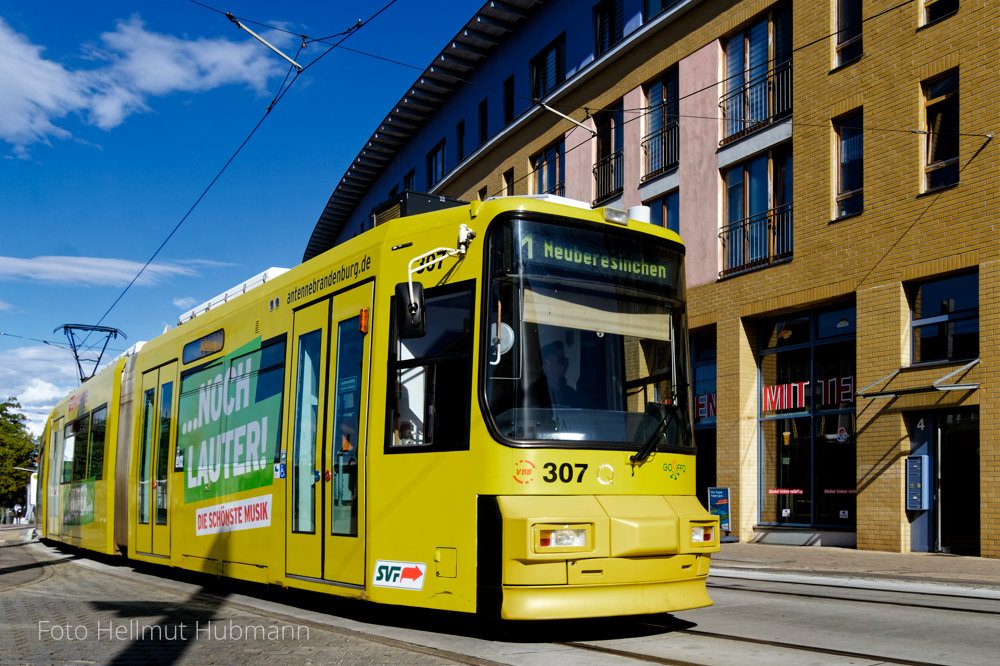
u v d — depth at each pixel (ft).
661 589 23.91
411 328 24.04
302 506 29.96
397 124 121.39
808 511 62.28
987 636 24.64
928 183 54.29
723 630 25.53
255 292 35.99
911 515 53.93
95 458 57.00
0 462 301.84
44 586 40.73
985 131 50.75
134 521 47.16
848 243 58.70
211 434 38.22
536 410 23.57
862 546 56.08
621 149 81.76
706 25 71.77
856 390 58.34
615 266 25.99
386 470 26.04
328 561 28.09
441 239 26.00
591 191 84.53
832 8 61.11
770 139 65.46
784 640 23.89
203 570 37.45
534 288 24.35
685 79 73.67
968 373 50.60
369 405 27.04
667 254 27.35
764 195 66.39
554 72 92.68
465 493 23.70
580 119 86.58
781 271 63.67
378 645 22.90
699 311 70.74
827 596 33.60
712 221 70.18
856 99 58.80
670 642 23.41
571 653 21.85
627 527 23.24
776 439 65.41
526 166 95.50
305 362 31.07
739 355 66.74
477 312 24.32
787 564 46.42
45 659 21.33
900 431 54.24
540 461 23.18
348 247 29.78
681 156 73.67
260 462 33.22
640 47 78.79
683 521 24.35
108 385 55.42
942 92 53.83
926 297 54.24
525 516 22.35
